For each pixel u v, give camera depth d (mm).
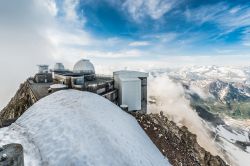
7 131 10586
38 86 27281
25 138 9797
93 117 13328
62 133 10141
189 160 19594
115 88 30016
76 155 8492
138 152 12227
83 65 33531
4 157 5641
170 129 26156
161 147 18406
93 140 10266
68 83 23734
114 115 16734
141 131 18641
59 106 13945
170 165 15242
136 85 27250
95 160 8656
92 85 23938
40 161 8031
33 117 12289
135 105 27391
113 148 10438
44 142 9352
